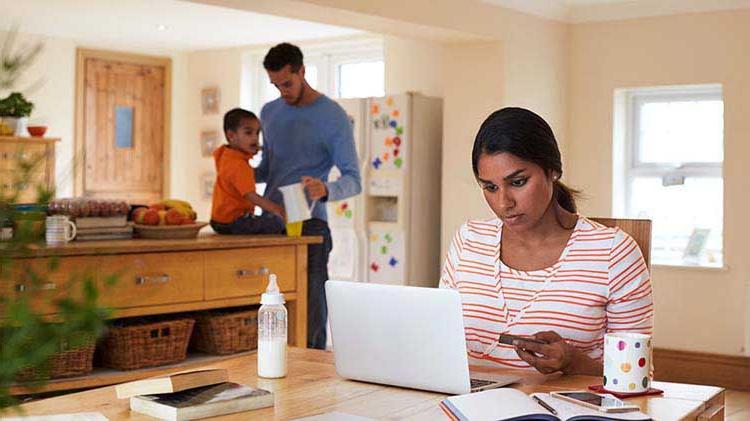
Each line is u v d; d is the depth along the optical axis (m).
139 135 8.60
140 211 3.78
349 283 1.89
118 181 8.46
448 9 5.25
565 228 2.18
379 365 1.88
